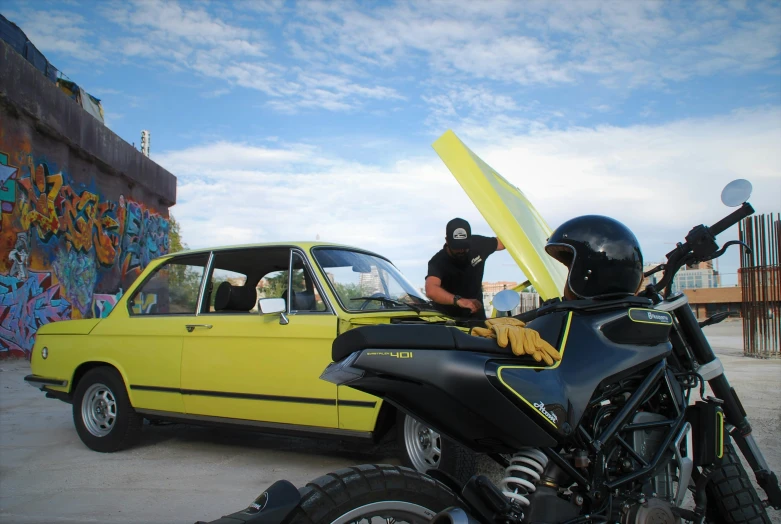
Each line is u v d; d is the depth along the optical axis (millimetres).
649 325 2414
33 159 13281
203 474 4914
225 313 5348
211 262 5625
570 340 2283
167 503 4203
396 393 2037
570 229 2520
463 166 4641
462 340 2033
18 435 6383
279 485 1936
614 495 2240
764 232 13727
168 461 5328
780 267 13414
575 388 2156
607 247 2414
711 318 2818
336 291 5023
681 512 2438
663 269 2828
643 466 2305
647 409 2551
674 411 2502
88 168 15992
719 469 2607
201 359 5258
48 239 13898
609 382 2264
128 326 5691
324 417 4676
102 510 4055
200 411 5273
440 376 1951
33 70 12875
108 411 5715
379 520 2971
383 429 4609
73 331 5980
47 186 13844
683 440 2457
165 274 5840
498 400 1991
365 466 2062
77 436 6344
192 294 5602
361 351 2006
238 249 5555
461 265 5707
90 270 15977
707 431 2486
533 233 4664
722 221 2721
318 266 5133
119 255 18016
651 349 2418
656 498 2264
